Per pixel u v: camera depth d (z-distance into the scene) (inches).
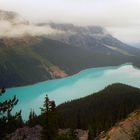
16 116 862.5
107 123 4798.2
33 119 4212.6
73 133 1854.1
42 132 1492.4
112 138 1723.7
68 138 1608.0
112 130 1812.3
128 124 1728.6
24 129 3376.0
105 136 1820.9
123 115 5718.5
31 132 3314.5
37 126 3528.5
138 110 1884.8
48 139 1472.7
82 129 5265.8
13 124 851.4
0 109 832.3
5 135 834.2
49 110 1485.0
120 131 1721.2
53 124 1498.5
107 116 6003.9
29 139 3078.2
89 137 3644.2
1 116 842.8
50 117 1486.2
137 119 1722.4
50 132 1477.6
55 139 1491.1
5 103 840.9
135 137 1389.0
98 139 1931.6
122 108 6171.3
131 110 5984.3
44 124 1483.8
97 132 4320.9
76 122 5629.9
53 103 1498.5
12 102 850.8
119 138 1685.5
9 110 842.8
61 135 1573.6
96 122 5113.2
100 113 6604.3
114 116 6008.9
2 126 829.8
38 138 3083.2
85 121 5782.5
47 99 1489.9
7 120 842.2
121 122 1809.8
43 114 1488.7
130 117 1808.6
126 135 1659.7
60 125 4872.0
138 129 1414.9
